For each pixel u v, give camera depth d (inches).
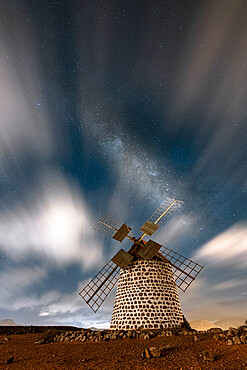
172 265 872.9
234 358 323.6
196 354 356.2
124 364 333.7
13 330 882.8
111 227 959.6
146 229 877.2
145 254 804.6
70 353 428.8
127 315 731.4
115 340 538.9
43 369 334.3
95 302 861.8
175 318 728.3
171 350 393.7
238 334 444.8
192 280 834.2
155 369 303.4
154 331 605.9
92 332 629.3
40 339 611.5
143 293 748.0
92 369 319.9
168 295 764.0
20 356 433.4
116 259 837.8
